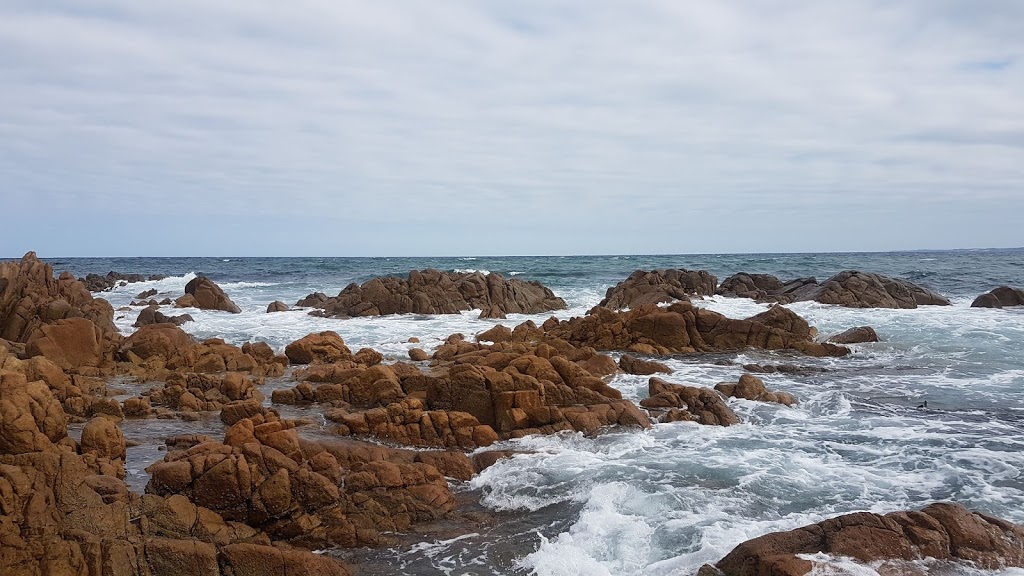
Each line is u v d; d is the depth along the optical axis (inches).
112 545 358.6
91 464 434.0
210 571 370.3
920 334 1192.8
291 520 428.5
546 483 519.8
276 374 896.3
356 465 497.4
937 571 362.0
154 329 1000.9
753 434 639.8
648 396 778.2
